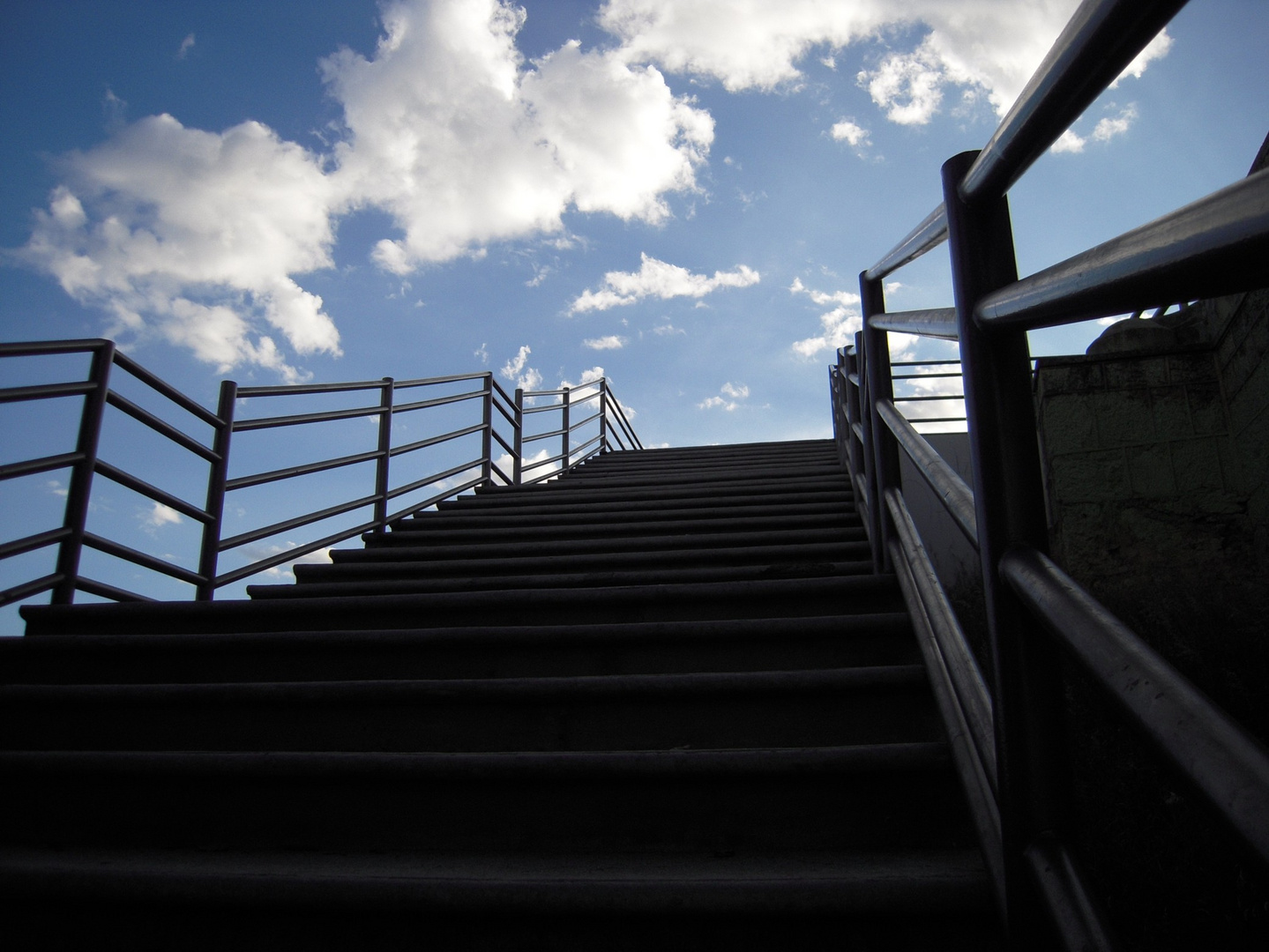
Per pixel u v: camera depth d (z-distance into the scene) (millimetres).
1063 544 4277
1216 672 2559
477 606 2482
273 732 1893
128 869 1381
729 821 1522
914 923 1226
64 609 2582
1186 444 4109
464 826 1570
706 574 2826
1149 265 598
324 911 1312
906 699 1776
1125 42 692
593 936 1267
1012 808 1022
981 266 1139
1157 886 1603
